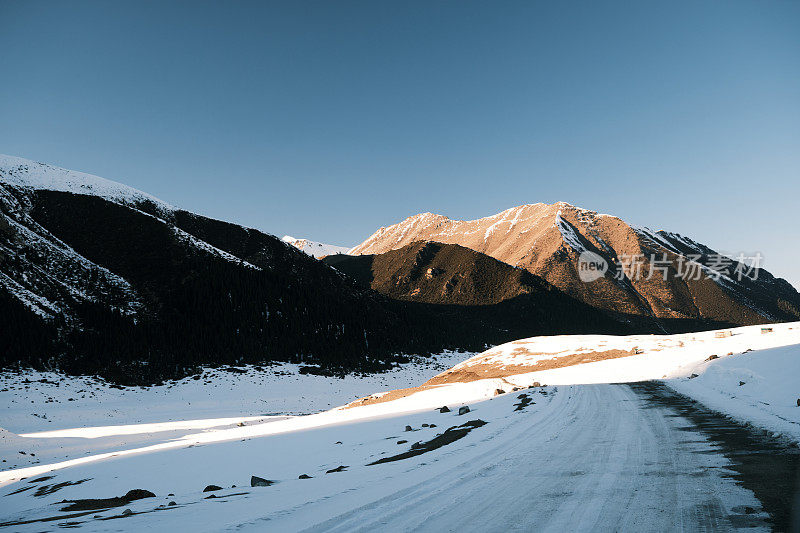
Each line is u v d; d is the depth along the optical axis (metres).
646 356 49.72
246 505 7.25
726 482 6.18
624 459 8.13
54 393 58.59
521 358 69.44
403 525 5.31
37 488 20.14
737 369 22.30
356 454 14.47
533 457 8.98
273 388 70.62
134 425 46.88
